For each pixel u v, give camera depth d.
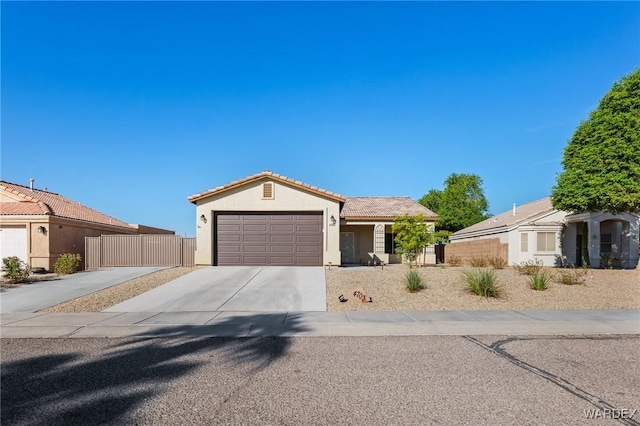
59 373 6.09
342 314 10.81
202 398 5.10
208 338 8.44
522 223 25.59
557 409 4.76
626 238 23.91
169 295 13.59
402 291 13.73
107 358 6.95
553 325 9.46
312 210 20.70
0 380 5.78
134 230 31.20
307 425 4.38
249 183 20.72
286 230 20.75
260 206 20.69
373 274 17.19
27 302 12.80
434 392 5.30
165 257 21.97
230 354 7.20
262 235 20.75
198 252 20.41
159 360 6.82
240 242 20.72
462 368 6.31
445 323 9.69
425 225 20.91
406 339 8.27
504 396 5.16
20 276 17.11
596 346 7.67
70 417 4.53
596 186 18.70
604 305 11.92
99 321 10.13
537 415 4.60
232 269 19.08
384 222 27.39
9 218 21.19
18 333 8.94
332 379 5.82
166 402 4.98
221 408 4.80
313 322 9.87
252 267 19.84
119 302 12.66
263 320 10.14
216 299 12.91
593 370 6.20
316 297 13.08
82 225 24.58
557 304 12.02
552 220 25.64
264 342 8.08
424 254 26.08
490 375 5.96
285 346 7.75
